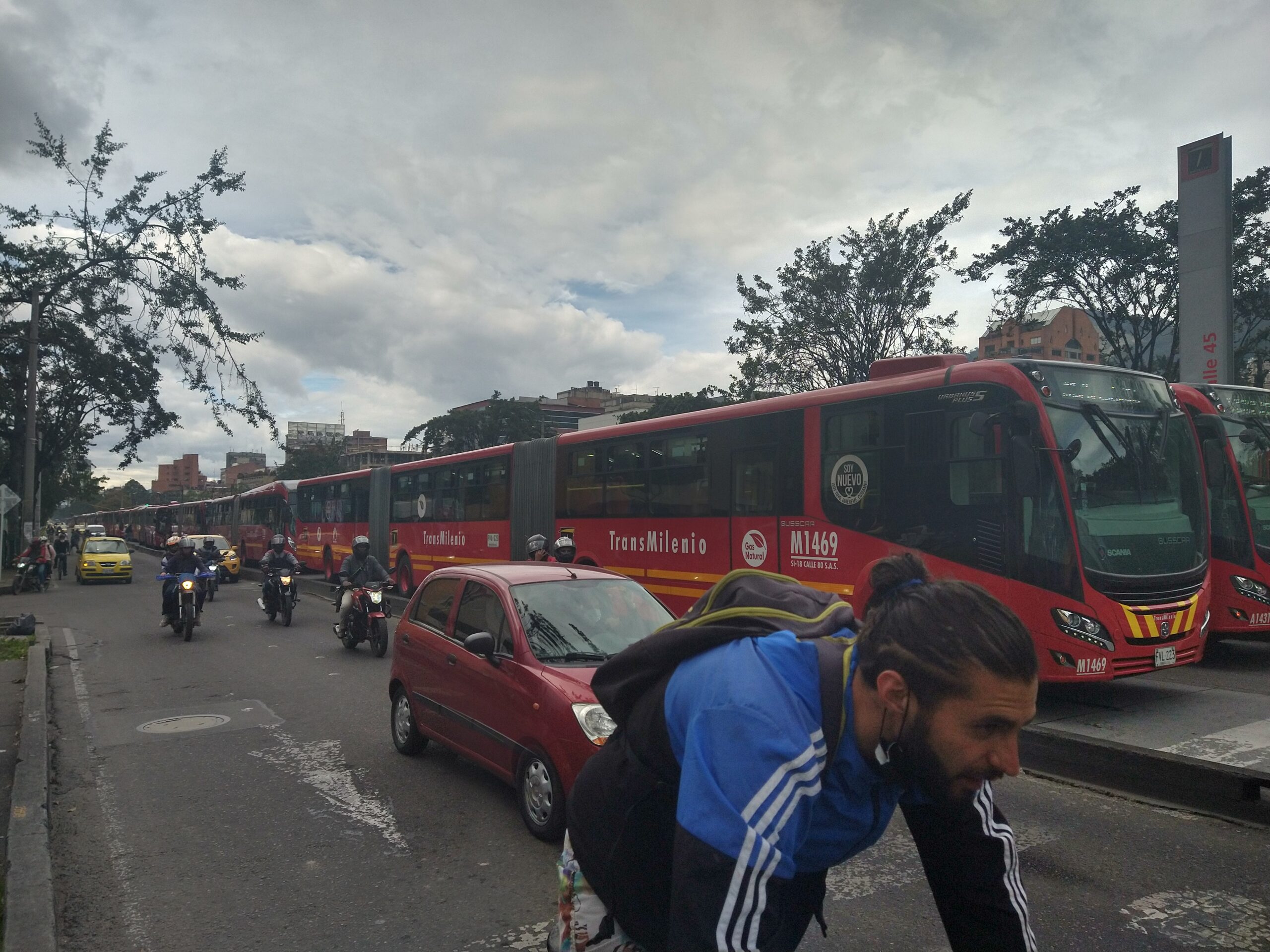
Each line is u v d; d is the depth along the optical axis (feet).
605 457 45.34
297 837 16.76
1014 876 5.37
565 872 6.22
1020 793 19.20
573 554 34.60
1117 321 75.25
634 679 5.21
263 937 12.75
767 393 85.35
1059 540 24.56
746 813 4.17
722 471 37.19
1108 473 25.67
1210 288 53.83
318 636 47.19
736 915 4.04
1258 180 68.18
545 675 16.48
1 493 75.10
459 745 19.44
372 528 77.15
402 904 13.76
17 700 29.53
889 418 29.71
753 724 4.30
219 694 31.14
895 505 29.17
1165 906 13.25
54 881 14.84
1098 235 71.56
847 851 4.94
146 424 103.96
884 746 4.39
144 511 207.72
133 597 73.97
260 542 113.19
